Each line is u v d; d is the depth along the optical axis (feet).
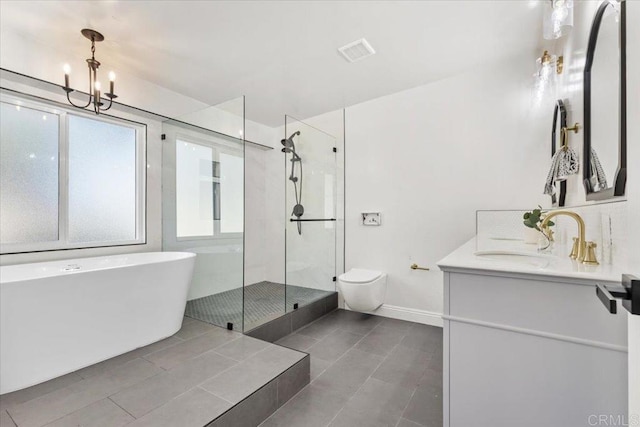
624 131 3.12
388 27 6.82
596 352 2.99
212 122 9.30
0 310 5.10
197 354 6.51
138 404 4.75
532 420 3.30
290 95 10.53
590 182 4.52
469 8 6.20
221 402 4.78
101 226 8.83
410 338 8.64
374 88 9.98
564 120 6.06
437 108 9.48
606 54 3.98
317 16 6.43
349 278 9.67
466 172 8.95
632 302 1.69
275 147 14.17
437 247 9.47
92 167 8.64
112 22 6.60
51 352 5.61
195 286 9.77
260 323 8.32
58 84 7.61
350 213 11.40
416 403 5.64
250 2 6.00
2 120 7.07
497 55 8.06
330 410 5.46
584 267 3.48
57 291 5.70
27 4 6.00
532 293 3.30
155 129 9.92
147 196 9.72
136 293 6.86
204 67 8.62
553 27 4.67
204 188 9.36
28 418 4.45
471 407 3.64
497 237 8.18
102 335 6.29
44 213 7.71
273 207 14.07
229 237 8.74
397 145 10.30
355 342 8.41
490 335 3.53
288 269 10.63
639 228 1.99
